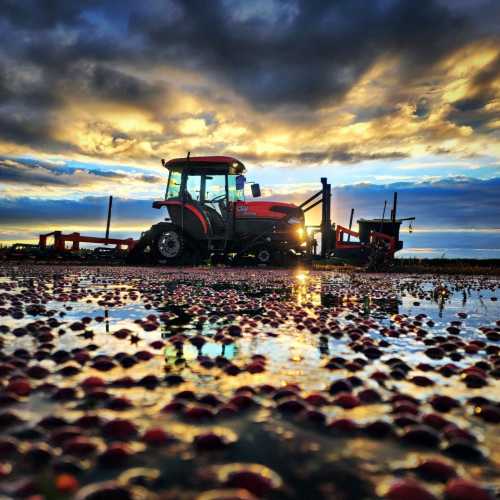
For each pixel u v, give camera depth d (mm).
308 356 3410
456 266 17984
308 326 4660
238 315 5406
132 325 4680
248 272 13945
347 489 1437
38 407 2156
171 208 16453
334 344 3857
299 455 1673
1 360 3084
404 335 4402
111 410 2127
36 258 18688
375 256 16203
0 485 1406
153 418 2025
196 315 5391
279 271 14711
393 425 1988
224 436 1822
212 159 16141
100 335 4141
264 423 1986
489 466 1647
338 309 5984
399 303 7074
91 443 1665
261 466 1562
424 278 12984
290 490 1423
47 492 1370
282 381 2738
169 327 4594
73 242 18750
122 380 2592
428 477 1531
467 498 1369
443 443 1812
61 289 8281
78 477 1471
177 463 1581
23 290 7945
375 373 2857
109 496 1309
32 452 1592
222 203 16453
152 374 2762
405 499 1352
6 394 2217
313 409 2062
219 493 1323
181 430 1888
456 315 5867
